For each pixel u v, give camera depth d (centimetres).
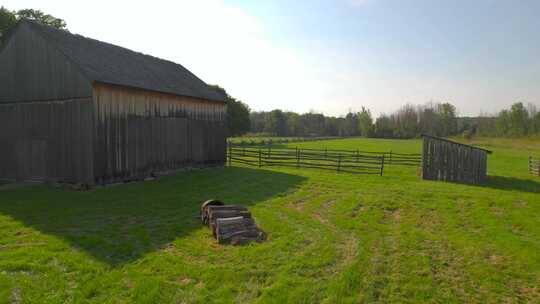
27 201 1068
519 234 826
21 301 461
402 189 1377
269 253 647
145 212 941
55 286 500
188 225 823
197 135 1897
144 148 1527
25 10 2502
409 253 671
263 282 534
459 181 1758
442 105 9288
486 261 642
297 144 5316
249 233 726
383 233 795
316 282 537
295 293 495
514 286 550
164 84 1694
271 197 1179
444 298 505
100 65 1415
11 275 534
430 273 582
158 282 514
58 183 1384
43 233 743
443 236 786
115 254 630
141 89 1488
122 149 1413
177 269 566
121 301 468
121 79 1409
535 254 673
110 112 1352
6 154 1522
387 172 2009
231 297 485
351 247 702
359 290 518
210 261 607
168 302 466
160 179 1538
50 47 1361
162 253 640
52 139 1387
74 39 1531
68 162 1352
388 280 555
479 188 1490
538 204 1117
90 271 552
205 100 1956
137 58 1855
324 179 1642
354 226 844
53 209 962
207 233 763
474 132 8931
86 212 932
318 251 665
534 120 7681
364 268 591
